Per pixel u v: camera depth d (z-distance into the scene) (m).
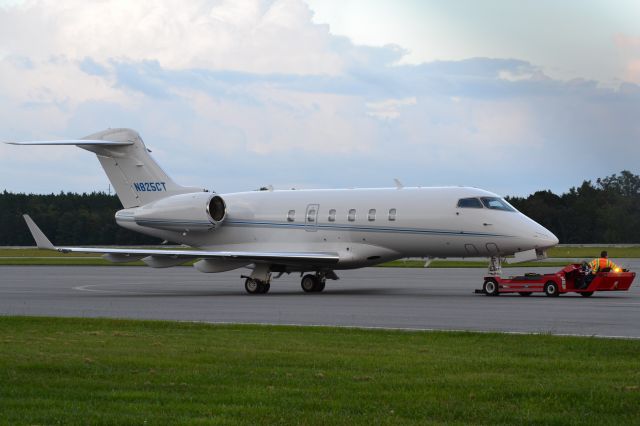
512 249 49.19
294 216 56.62
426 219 51.38
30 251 169.12
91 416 15.48
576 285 46.25
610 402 16.50
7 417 15.42
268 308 40.09
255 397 17.06
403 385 18.30
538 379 18.95
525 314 35.69
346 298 47.03
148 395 17.28
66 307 41.34
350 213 54.25
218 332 28.38
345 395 17.30
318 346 24.44
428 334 27.34
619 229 198.38
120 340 25.86
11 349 23.64
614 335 27.94
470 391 17.66
